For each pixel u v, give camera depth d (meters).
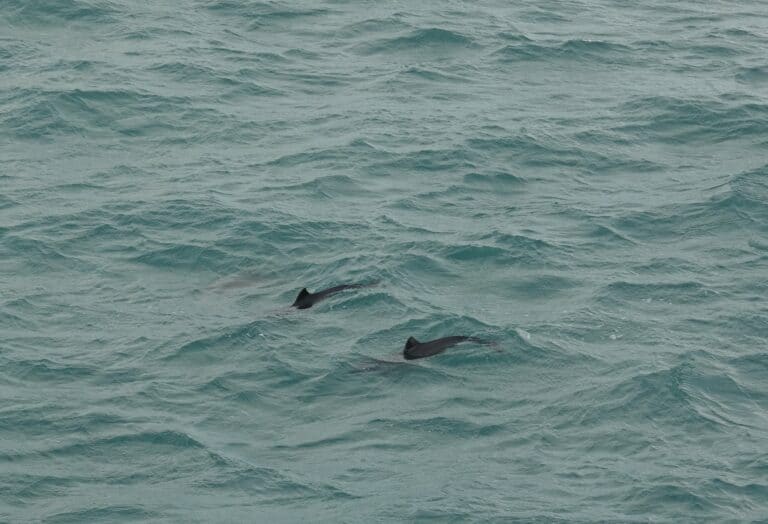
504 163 176.25
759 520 104.56
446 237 154.50
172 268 148.38
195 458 113.69
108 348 130.88
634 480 109.81
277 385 124.94
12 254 150.12
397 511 106.50
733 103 195.50
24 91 195.25
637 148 182.38
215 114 191.38
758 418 119.12
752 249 152.50
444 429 118.00
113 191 167.25
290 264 148.88
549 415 119.88
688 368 125.75
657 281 144.75
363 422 119.25
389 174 172.62
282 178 171.00
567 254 151.00
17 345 130.75
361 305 138.38
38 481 110.12
